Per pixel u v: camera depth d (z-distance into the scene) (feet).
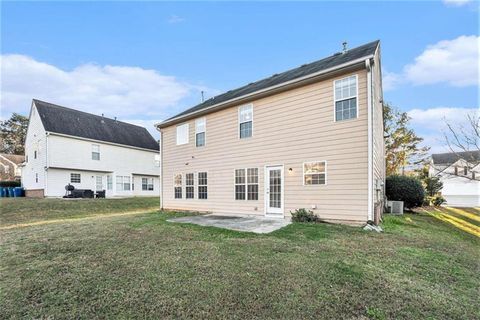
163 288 11.48
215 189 39.04
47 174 64.95
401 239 20.18
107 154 78.28
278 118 32.09
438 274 13.44
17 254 16.70
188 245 18.28
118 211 49.29
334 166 27.12
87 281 12.31
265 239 19.79
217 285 11.71
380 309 9.84
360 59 24.94
